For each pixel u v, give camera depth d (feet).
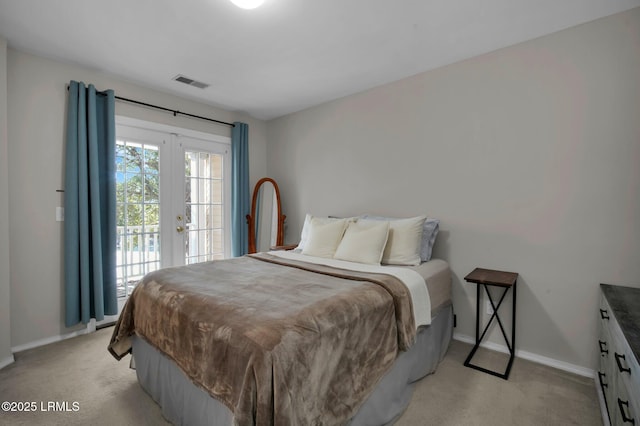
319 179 11.86
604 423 5.02
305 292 5.04
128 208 9.87
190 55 7.92
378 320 4.96
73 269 8.15
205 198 12.01
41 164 7.88
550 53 6.89
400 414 5.28
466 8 5.99
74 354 7.39
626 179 6.10
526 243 7.27
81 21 6.41
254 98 11.10
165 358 5.16
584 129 6.51
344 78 9.35
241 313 4.16
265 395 3.20
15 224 7.52
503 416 5.28
